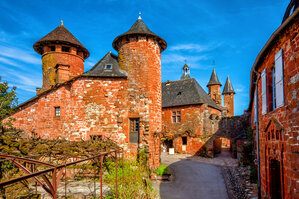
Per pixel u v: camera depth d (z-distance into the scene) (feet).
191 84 82.28
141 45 44.21
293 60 15.19
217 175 43.60
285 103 16.57
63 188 27.96
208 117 72.59
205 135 70.13
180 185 36.22
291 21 14.87
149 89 43.16
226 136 67.62
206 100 78.07
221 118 69.26
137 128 42.50
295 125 14.73
